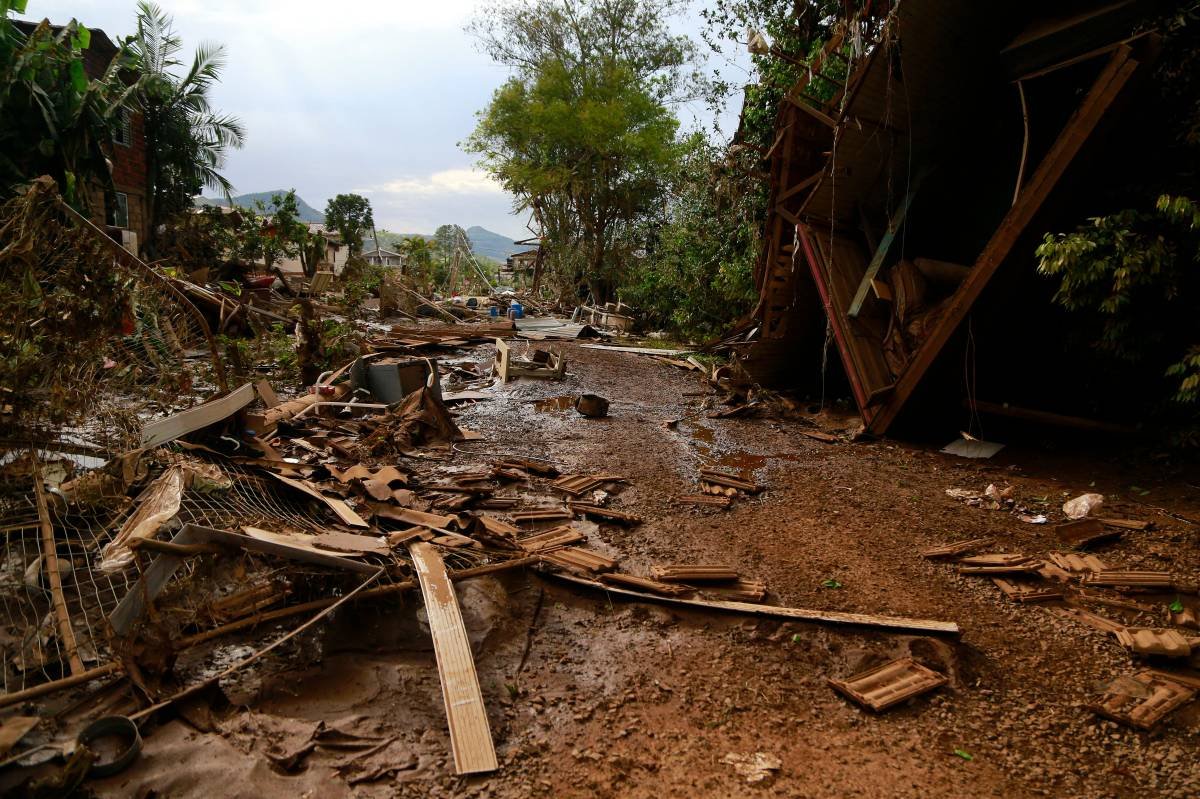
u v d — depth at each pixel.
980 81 9.66
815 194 10.32
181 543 3.34
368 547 4.22
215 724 2.97
